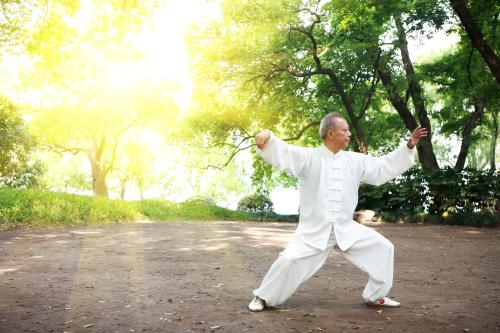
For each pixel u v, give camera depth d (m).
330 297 4.45
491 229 11.93
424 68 20.92
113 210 13.80
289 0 19.14
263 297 3.86
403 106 20.30
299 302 4.22
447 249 8.16
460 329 3.36
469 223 12.95
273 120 22.06
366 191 16.33
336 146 4.07
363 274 5.73
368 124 22.98
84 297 4.25
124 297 4.29
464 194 13.63
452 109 21.66
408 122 20.23
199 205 20.09
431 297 4.46
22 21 9.11
